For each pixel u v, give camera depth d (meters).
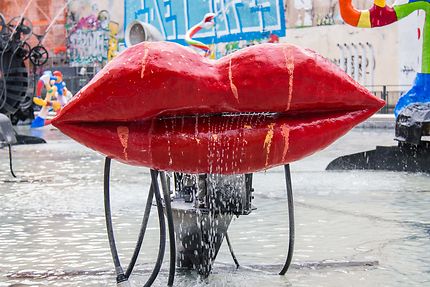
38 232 4.51
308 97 2.59
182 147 2.60
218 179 2.95
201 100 2.51
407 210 5.32
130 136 2.60
